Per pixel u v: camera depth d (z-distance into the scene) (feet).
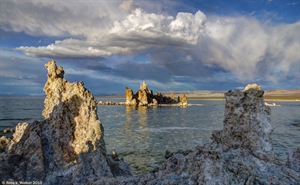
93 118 47.78
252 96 42.50
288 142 142.31
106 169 43.60
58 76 51.88
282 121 253.85
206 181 32.99
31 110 362.53
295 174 36.52
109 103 618.03
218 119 274.16
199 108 481.05
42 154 43.14
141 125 219.82
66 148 46.01
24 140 44.62
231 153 39.17
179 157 41.91
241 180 34.55
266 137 41.73
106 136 159.74
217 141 44.86
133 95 601.62
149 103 593.01
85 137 46.44
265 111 42.88
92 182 37.93
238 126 42.68
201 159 36.29
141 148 122.93
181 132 177.37
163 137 155.94
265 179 35.12
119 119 272.10
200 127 205.67
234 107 43.21
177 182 34.30
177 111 397.39
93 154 44.60
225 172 34.27
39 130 46.01
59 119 47.21
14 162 41.14
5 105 493.77
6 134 148.56
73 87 49.42
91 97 49.62
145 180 36.86
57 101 49.52
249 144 41.55
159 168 43.16
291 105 609.01
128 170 54.44
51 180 40.98
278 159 41.14
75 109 48.75
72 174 42.11
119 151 116.57
